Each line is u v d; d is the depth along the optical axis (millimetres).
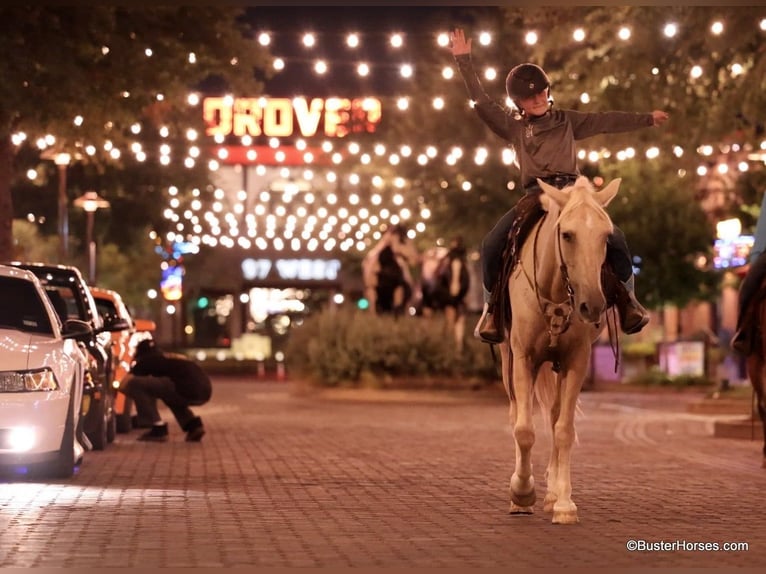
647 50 24953
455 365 37312
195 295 65750
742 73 25094
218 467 17547
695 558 10352
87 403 18203
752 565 10055
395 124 42250
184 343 66125
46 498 13766
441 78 40781
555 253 11445
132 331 24359
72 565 9820
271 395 40469
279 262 65312
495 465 18047
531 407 12336
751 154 30188
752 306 17000
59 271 20188
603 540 11219
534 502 12727
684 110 25812
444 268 39062
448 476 16531
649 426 26906
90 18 23141
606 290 11930
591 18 25641
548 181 12430
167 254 54438
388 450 20547
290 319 66000
